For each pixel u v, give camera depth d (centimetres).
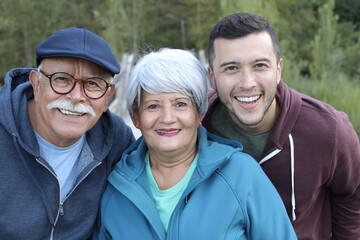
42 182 193
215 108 225
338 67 731
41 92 188
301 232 227
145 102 190
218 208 184
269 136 208
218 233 180
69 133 188
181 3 2497
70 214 200
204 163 190
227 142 207
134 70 193
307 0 1175
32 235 192
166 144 189
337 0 1329
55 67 183
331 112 209
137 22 2056
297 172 207
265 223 185
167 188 198
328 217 244
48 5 1939
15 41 1902
